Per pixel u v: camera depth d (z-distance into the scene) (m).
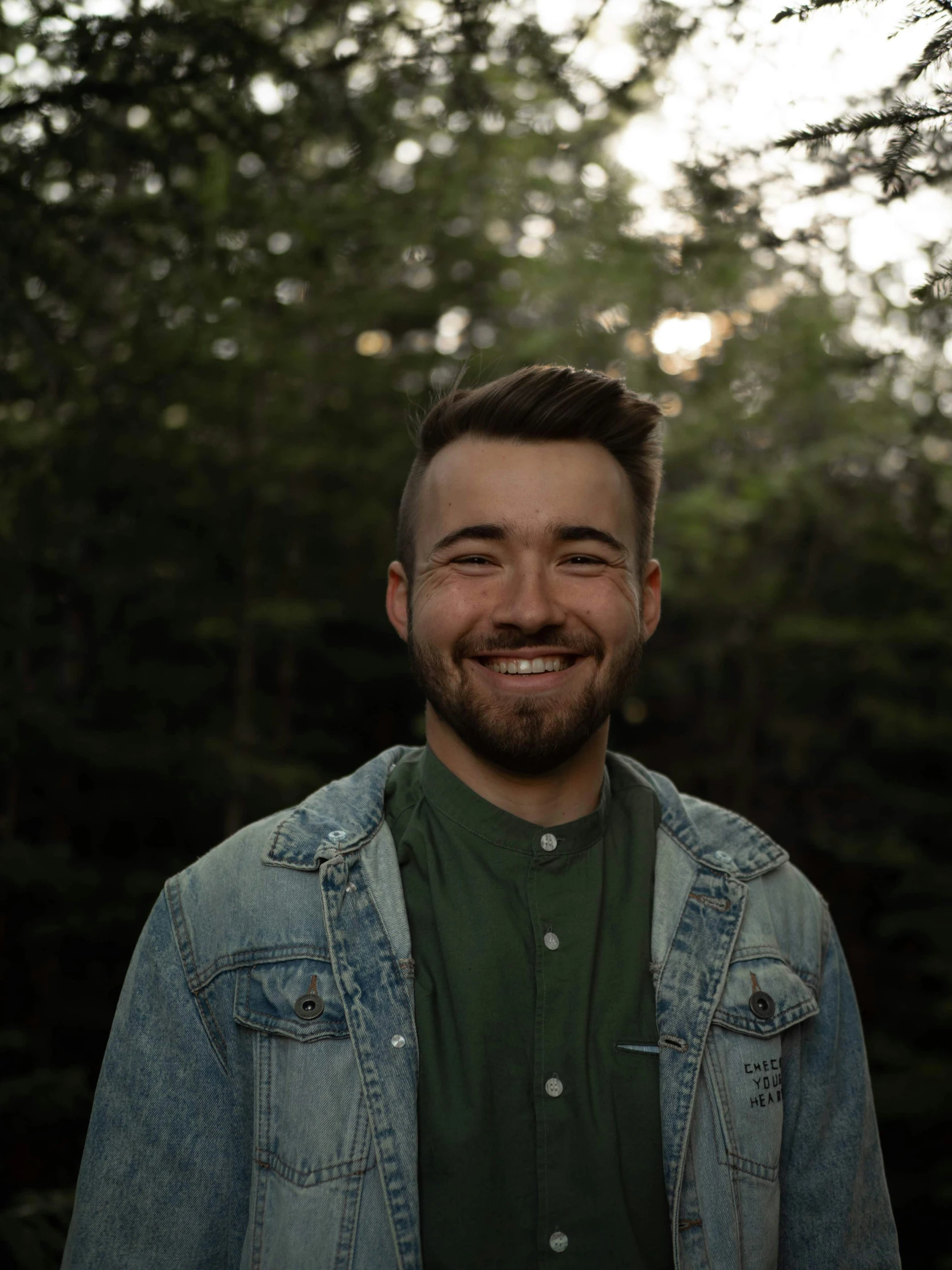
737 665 6.83
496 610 1.33
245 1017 1.27
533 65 1.99
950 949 5.18
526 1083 1.25
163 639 5.29
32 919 4.90
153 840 5.57
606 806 1.47
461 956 1.31
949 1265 4.34
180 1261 1.24
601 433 1.40
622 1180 1.23
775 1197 1.29
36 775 4.72
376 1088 1.22
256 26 2.02
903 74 1.53
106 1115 1.28
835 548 5.98
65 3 1.90
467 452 1.39
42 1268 2.78
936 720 5.46
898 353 2.32
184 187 2.32
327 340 5.21
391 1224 1.17
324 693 6.50
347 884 1.34
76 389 3.01
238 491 4.87
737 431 5.64
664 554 5.86
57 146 2.05
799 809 6.67
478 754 1.38
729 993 1.36
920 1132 5.08
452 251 5.39
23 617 4.49
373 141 2.17
